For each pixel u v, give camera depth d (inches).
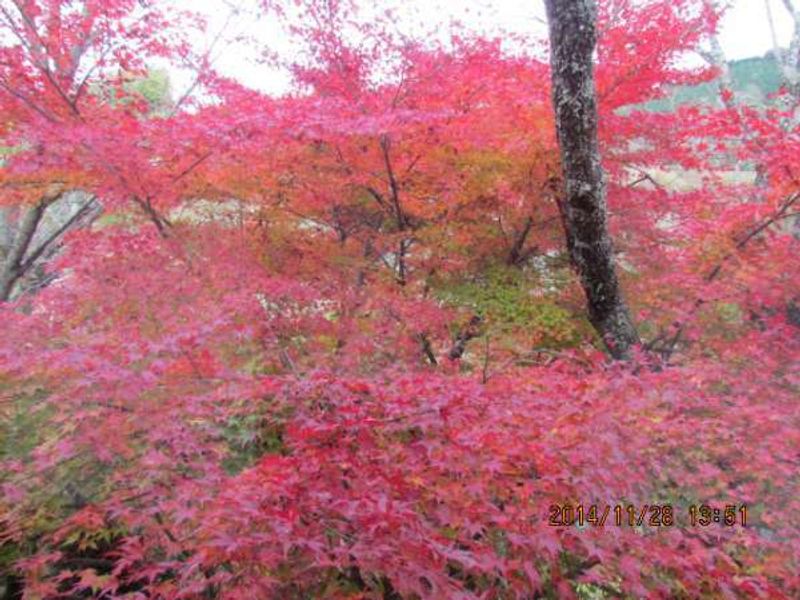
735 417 193.2
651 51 283.1
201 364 176.2
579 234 288.2
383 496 109.7
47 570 175.3
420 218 352.2
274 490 117.4
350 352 239.3
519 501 141.8
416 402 148.1
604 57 295.0
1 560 190.9
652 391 192.7
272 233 326.6
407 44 284.2
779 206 290.2
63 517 187.8
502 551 137.6
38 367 168.7
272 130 236.4
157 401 165.3
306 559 122.0
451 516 128.7
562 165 274.5
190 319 197.8
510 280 338.0
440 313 293.6
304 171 298.5
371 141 284.5
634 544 135.2
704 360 257.3
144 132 238.7
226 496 117.3
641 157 321.7
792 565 148.6
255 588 113.5
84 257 253.1
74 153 239.3
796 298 319.0
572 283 346.6
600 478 143.0
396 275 329.7
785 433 184.4
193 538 136.9
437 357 344.2
